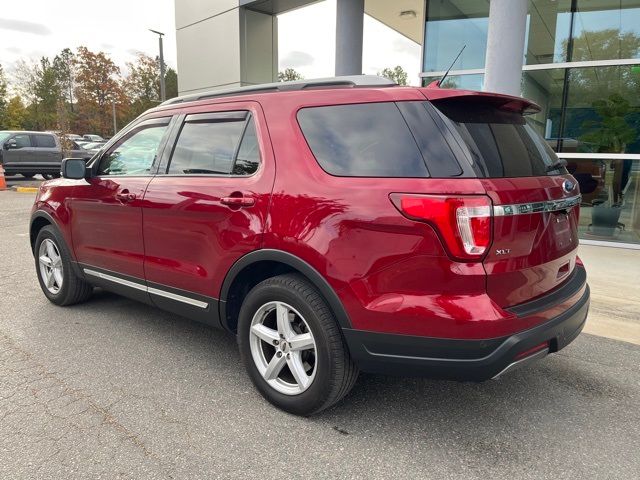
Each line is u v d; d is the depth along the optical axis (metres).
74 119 45.25
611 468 2.46
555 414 2.96
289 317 2.87
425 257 2.34
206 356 3.71
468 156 2.38
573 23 7.98
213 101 3.42
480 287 2.31
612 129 7.88
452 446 2.64
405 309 2.39
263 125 3.03
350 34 9.26
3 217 10.55
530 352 2.47
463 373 2.37
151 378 3.35
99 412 2.91
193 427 2.78
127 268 3.85
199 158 3.38
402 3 10.19
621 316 4.63
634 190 7.80
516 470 2.44
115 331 4.17
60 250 4.53
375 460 2.51
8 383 3.25
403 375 2.54
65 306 4.77
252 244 2.90
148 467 2.43
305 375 2.83
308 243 2.65
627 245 7.73
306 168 2.77
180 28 12.41
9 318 4.45
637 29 7.57
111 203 3.87
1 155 17.38
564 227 2.89
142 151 3.84
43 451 2.54
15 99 48.47
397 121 2.56
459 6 8.76
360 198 2.51
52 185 4.62
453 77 9.00
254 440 2.67
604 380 3.40
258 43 11.20
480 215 2.28
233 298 3.20
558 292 2.78
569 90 8.15
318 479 2.37
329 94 2.84
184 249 3.35
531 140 2.92
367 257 2.47
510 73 6.48
